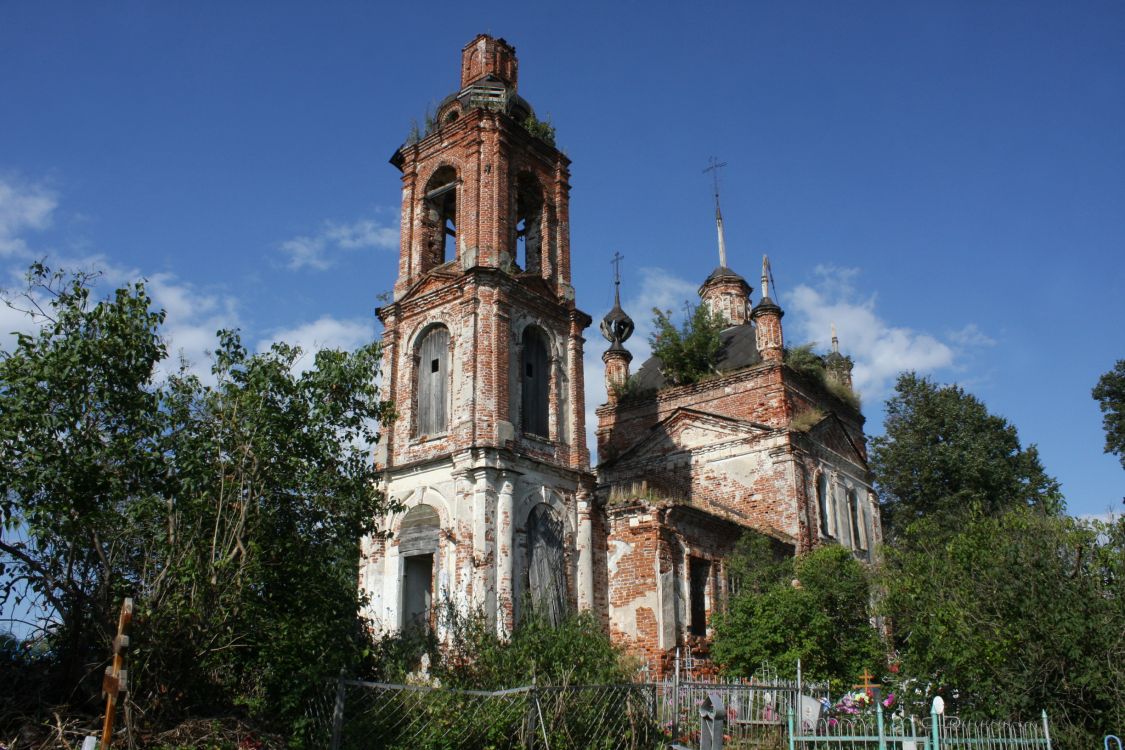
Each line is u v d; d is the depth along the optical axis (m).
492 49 29.38
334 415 15.03
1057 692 14.59
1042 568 15.27
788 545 30.17
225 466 13.52
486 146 26.05
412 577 23.94
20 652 12.21
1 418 11.45
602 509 25.52
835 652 22.92
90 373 12.27
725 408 34.53
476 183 25.59
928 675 16.64
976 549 16.41
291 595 13.78
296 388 14.67
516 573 22.23
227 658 13.20
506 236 25.41
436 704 13.02
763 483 32.12
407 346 25.75
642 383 39.12
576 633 16.67
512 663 15.52
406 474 24.25
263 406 13.96
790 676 21.53
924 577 17.38
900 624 18.62
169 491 12.79
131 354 12.62
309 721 12.93
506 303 24.50
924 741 12.85
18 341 12.00
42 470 11.37
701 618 25.91
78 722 11.27
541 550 23.23
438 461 23.33
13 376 11.65
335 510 15.04
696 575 26.28
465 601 21.28
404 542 23.64
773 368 33.59
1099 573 15.32
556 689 13.52
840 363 39.31
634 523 24.94
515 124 26.89
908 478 43.44
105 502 12.20
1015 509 17.61
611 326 39.53
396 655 16.45
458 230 26.00
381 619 22.97
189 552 12.53
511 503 22.50
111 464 12.44
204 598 12.52
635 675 17.91
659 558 24.19
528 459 23.38
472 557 21.62
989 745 13.05
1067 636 14.36
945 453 42.56
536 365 25.55
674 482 34.38
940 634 15.91
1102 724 14.18
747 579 25.44
